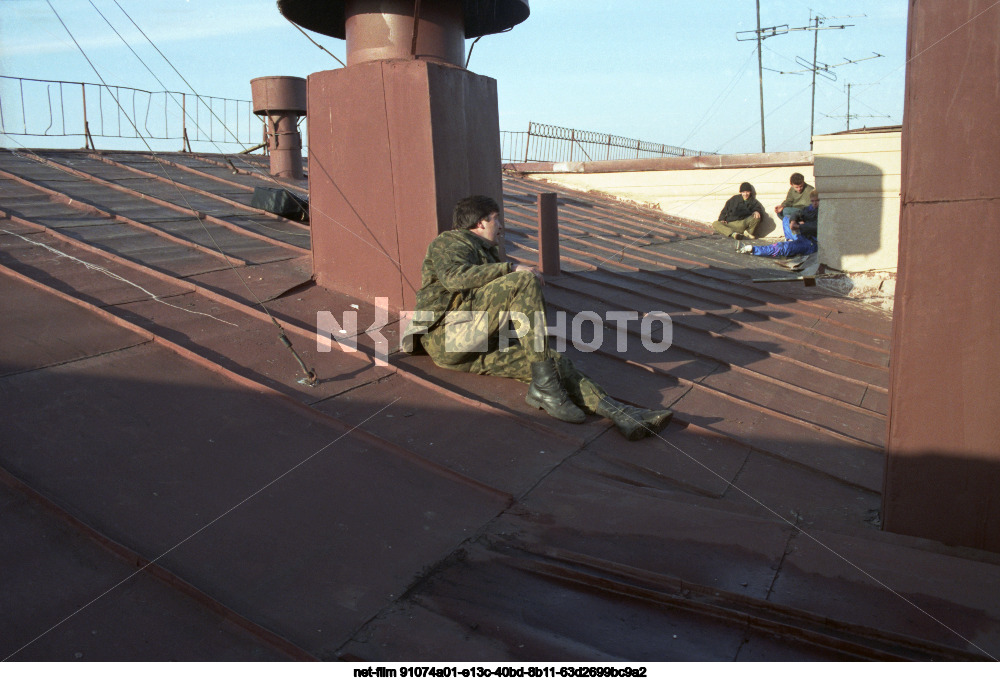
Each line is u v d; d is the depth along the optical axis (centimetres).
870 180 806
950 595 230
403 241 446
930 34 247
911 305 262
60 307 376
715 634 214
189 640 189
